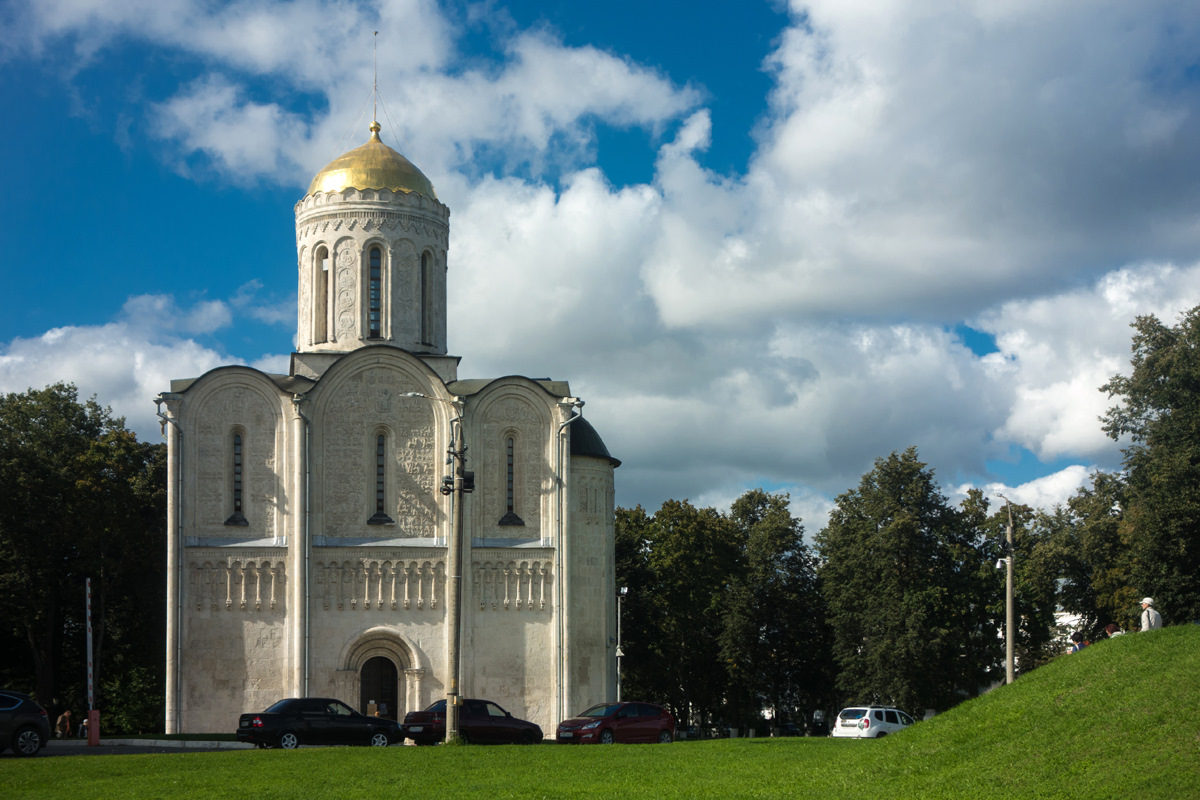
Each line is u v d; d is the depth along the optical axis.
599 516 61.12
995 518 76.69
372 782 27.66
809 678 87.56
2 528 62.44
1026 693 26.58
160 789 26.94
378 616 57.09
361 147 66.50
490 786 26.59
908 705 70.56
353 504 57.97
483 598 58.00
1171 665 24.86
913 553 72.69
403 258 63.59
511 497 59.47
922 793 22.77
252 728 40.31
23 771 30.03
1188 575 55.69
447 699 39.84
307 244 64.06
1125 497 64.00
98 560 64.69
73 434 66.88
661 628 85.56
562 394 61.78
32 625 64.88
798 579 87.88
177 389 57.69
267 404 57.81
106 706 65.88
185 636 55.12
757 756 32.19
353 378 59.00
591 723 42.66
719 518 87.69
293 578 56.25
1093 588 68.50
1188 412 56.88
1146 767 21.02
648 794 25.02
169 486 55.88
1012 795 21.52
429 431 59.28
